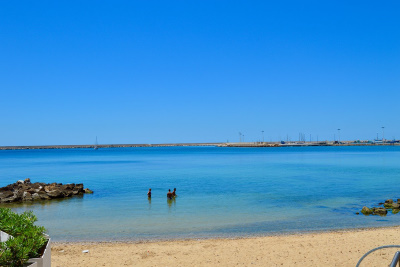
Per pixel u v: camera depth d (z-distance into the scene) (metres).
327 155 139.12
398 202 28.80
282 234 18.70
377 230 18.91
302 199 32.09
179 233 19.39
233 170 70.44
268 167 77.94
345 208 27.25
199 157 139.88
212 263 13.09
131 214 25.59
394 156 125.19
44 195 35.28
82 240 17.94
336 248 14.80
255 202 30.47
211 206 28.56
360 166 77.62
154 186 44.41
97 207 29.36
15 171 76.88
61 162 113.62
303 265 12.66
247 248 15.18
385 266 12.05
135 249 15.34
